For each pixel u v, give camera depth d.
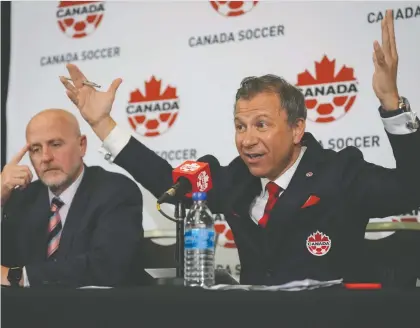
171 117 5.21
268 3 5.00
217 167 3.92
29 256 4.47
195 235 2.89
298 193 3.52
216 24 5.14
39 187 4.72
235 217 3.63
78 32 5.52
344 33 4.79
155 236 4.69
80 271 3.96
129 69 5.36
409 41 4.64
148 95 5.29
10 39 5.68
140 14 5.36
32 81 5.62
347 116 4.75
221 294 2.10
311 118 4.83
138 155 3.70
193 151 5.14
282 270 3.50
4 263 4.52
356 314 2.01
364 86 4.73
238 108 3.60
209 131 5.11
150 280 3.89
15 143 5.60
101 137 3.72
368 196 3.53
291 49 4.92
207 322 2.10
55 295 2.23
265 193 3.69
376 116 4.69
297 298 2.05
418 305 1.98
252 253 3.55
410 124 3.09
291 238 3.53
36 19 5.64
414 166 3.18
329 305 2.02
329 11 4.83
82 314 2.20
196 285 2.60
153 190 3.74
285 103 3.55
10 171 4.23
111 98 3.70
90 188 4.52
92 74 5.47
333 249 3.50
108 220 4.27
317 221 3.53
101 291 2.20
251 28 5.04
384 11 4.70
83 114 3.69
